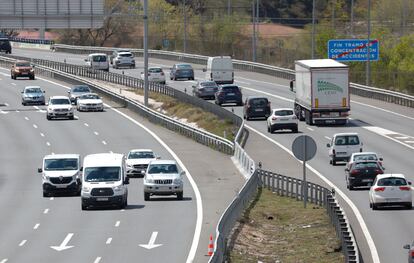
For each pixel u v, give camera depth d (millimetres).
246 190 100000
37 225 92250
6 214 99938
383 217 91875
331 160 129250
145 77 190125
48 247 80188
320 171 124000
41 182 125312
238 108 192625
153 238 83375
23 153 150875
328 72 164000
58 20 198500
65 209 102312
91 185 100375
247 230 87000
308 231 87000
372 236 83062
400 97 196375
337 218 83312
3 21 197250
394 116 178500
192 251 77125
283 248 80625
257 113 175375
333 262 73688
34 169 136750
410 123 168875
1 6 196750
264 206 100875
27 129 175000
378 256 74938
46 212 100562
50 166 113938
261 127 166500
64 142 160125
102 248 79188
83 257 75250
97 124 180250
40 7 197500
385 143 145750
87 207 101812
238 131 152125
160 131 171625
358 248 75562
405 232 84312
